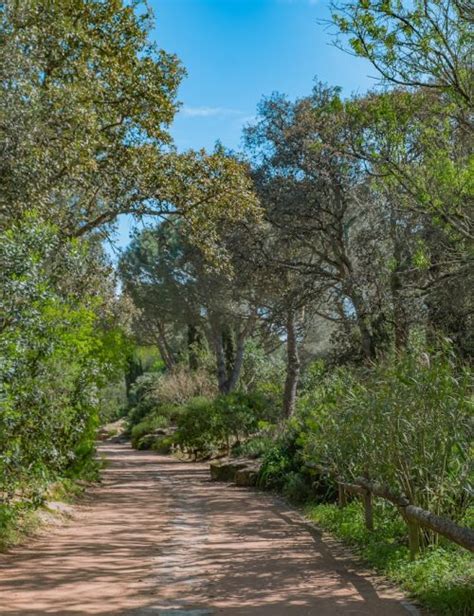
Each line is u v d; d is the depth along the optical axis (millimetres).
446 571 7160
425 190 11180
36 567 8617
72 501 16391
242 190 21500
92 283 20625
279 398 38781
